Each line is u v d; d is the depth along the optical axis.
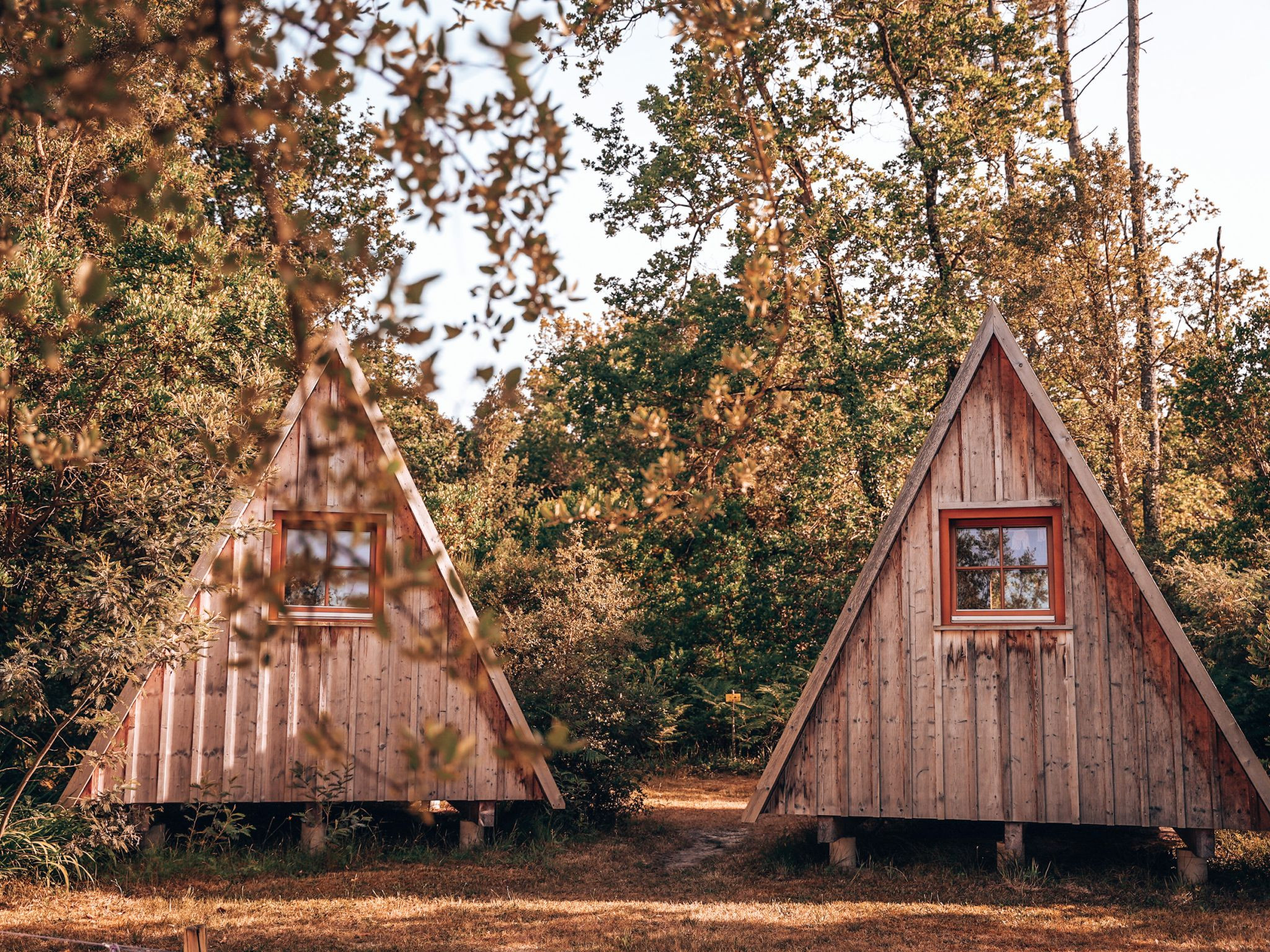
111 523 11.42
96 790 11.37
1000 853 11.70
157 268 16.41
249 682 12.23
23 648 10.50
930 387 25.20
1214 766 10.87
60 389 12.95
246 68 2.59
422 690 12.55
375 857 12.66
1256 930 9.41
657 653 26.61
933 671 11.88
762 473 25.98
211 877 11.45
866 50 25.03
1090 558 11.59
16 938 8.89
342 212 24.08
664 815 16.62
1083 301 26.02
